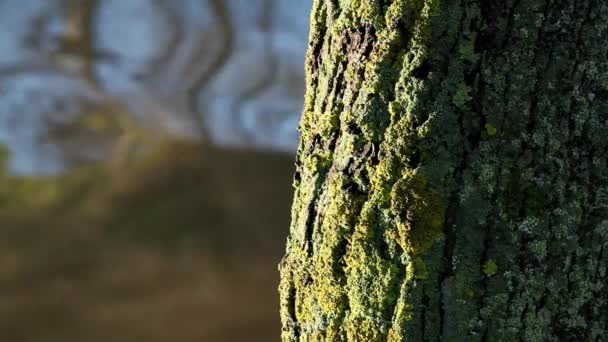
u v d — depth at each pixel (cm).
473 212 141
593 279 143
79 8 773
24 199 698
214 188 697
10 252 620
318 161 148
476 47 141
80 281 596
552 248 142
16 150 750
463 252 141
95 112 778
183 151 741
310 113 151
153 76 780
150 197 691
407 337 142
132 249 629
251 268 617
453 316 142
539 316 142
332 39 147
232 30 777
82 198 695
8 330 555
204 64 777
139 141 760
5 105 760
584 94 142
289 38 773
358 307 144
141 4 778
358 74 144
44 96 771
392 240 142
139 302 582
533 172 141
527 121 141
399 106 142
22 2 768
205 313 575
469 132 141
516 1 140
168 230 647
